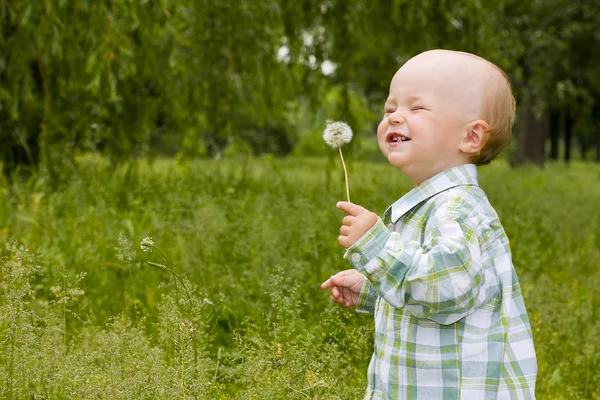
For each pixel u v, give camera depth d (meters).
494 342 2.92
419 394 2.95
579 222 10.18
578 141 79.94
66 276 4.54
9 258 5.89
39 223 6.93
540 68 21.61
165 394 3.47
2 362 3.95
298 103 12.23
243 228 6.69
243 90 11.27
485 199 3.09
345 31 11.23
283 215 7.11
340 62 11.46
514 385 2.91
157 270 5.78
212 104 11.29
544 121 32.53
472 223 2.95
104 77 9.06
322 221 7.37
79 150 10.37
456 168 3.12
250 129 25.86
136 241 6.33
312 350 4.01
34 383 3.65
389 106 3.24
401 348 2.99
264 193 8.77
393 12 10.95
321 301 5.55
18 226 6.77
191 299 3.90
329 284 3.52
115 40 8.45
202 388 3.56
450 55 3.18
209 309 4.98
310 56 11.56
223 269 5.74
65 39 9.22
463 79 3.13
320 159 24.97
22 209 7.23
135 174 9.66
